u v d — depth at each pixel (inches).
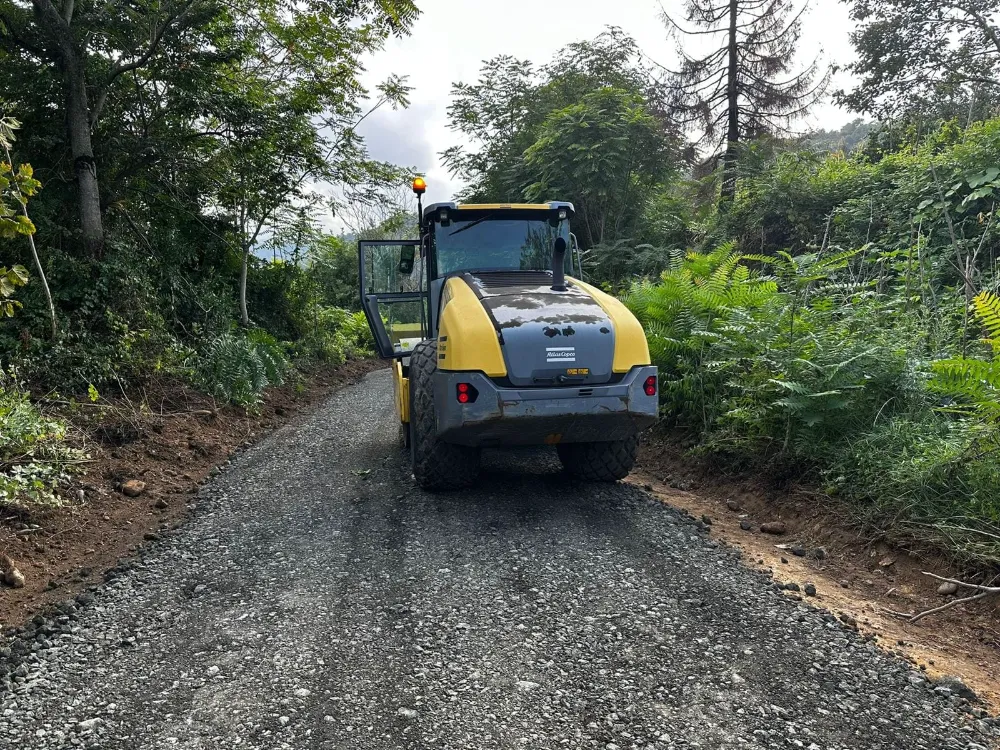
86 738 105.9
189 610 150.3
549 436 202.4
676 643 131.2
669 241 575.8
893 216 384.8
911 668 123.0
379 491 233.3
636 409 198.4
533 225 259.6
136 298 356.5
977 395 169.0
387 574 165.6
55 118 381.7
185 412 324.2
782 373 221.0
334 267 856.3
